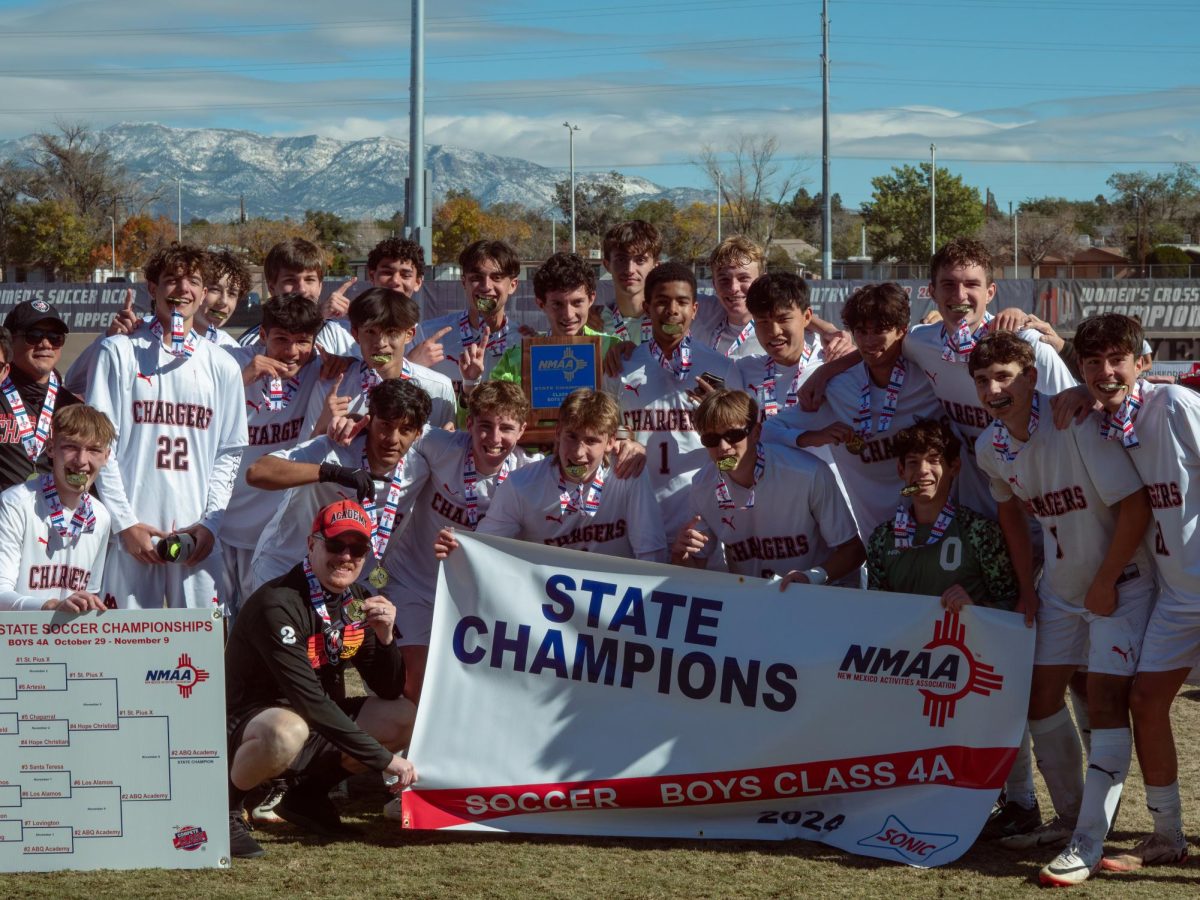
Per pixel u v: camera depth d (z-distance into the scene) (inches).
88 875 189.5
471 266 282.4
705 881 187.0
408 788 210.1
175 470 241.1
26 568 210.5
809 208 4352.9
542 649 217.6
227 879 187.2
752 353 292.2
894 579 217.3
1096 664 196.2
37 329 243.0
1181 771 246.4
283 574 221.1
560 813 211.8
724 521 231.9
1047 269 3134.8
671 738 213.8
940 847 200.2
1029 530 212.7
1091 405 189.6
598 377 248.2
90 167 3265.3
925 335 228.7
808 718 212.7
